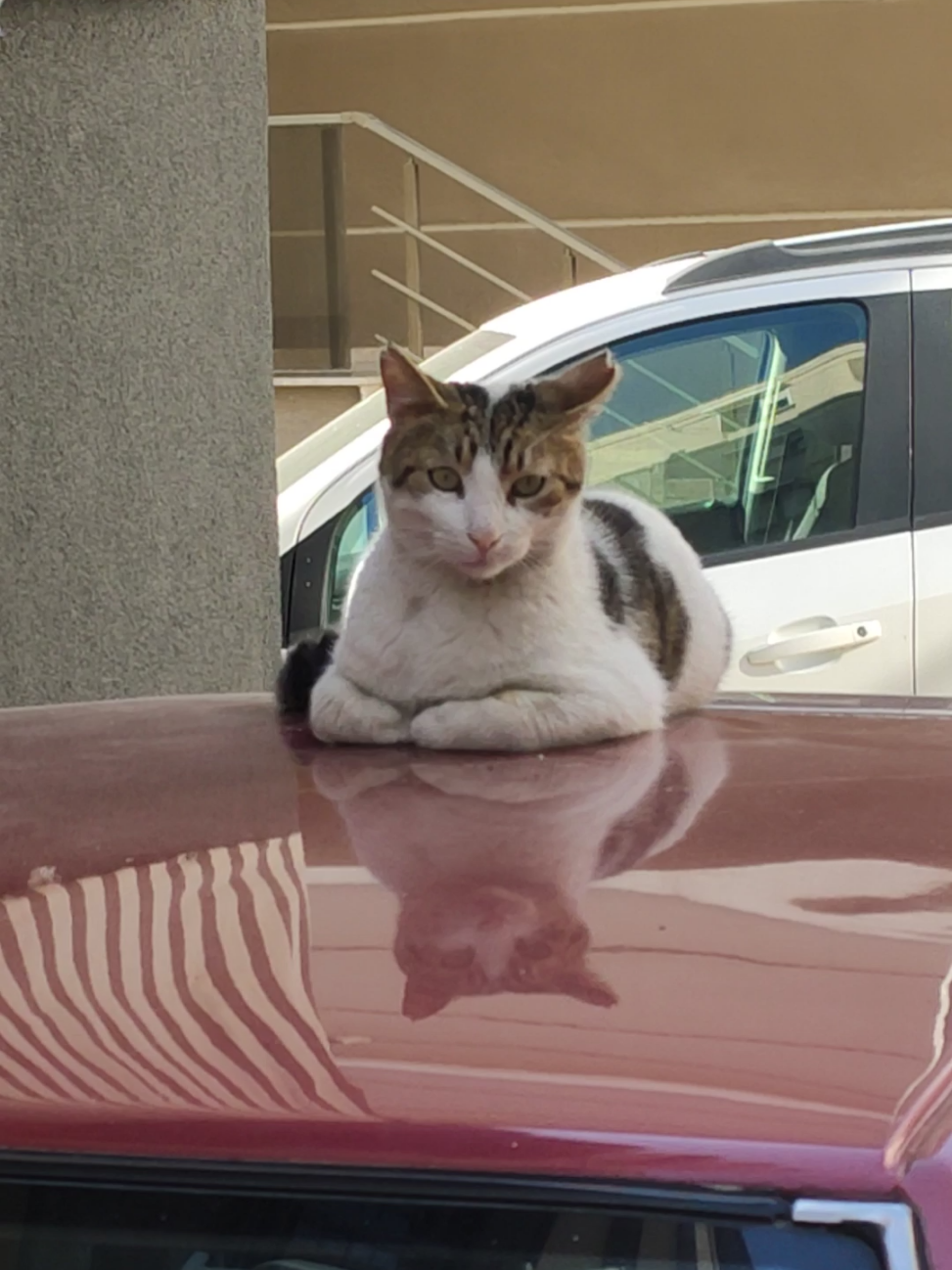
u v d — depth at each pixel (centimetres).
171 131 446
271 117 862
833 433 444
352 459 461
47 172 431
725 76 1095
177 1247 107
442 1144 104
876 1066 109
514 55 1109
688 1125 103
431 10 1104
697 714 273
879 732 229
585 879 147
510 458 278
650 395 450
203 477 461
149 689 459
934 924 133
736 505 449
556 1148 103
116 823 174
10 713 266
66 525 445
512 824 169
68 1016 121
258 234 470
